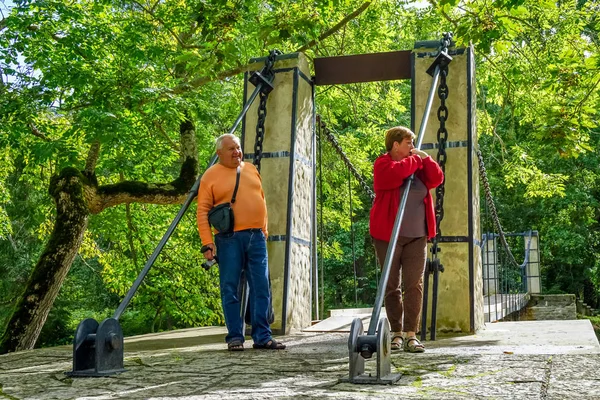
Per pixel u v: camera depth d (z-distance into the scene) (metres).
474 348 4.30
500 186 24.16
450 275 5.75
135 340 6.05
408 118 21.20
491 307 11.30
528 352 3.89
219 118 14.38
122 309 3.90
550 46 12.29
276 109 6.42
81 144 12.23
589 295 28.20
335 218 15.45
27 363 4.41
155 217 15.26
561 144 8.08
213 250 4.62
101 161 12.61
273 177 6.34
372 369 3.41
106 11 11.68
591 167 23.31
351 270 28.20
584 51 12.48
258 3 10.40
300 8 8.24
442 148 5.40
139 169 13.66
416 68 6.11
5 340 9.95
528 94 12.82
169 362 4.04
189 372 3.56
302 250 6.58
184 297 16.11
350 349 3.03
